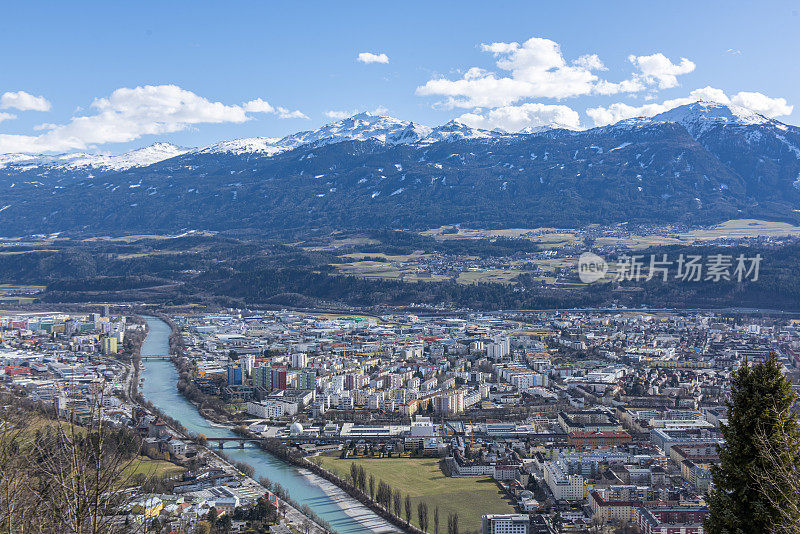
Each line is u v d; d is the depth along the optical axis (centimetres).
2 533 10125
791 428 11612
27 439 11269
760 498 11488
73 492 9962
